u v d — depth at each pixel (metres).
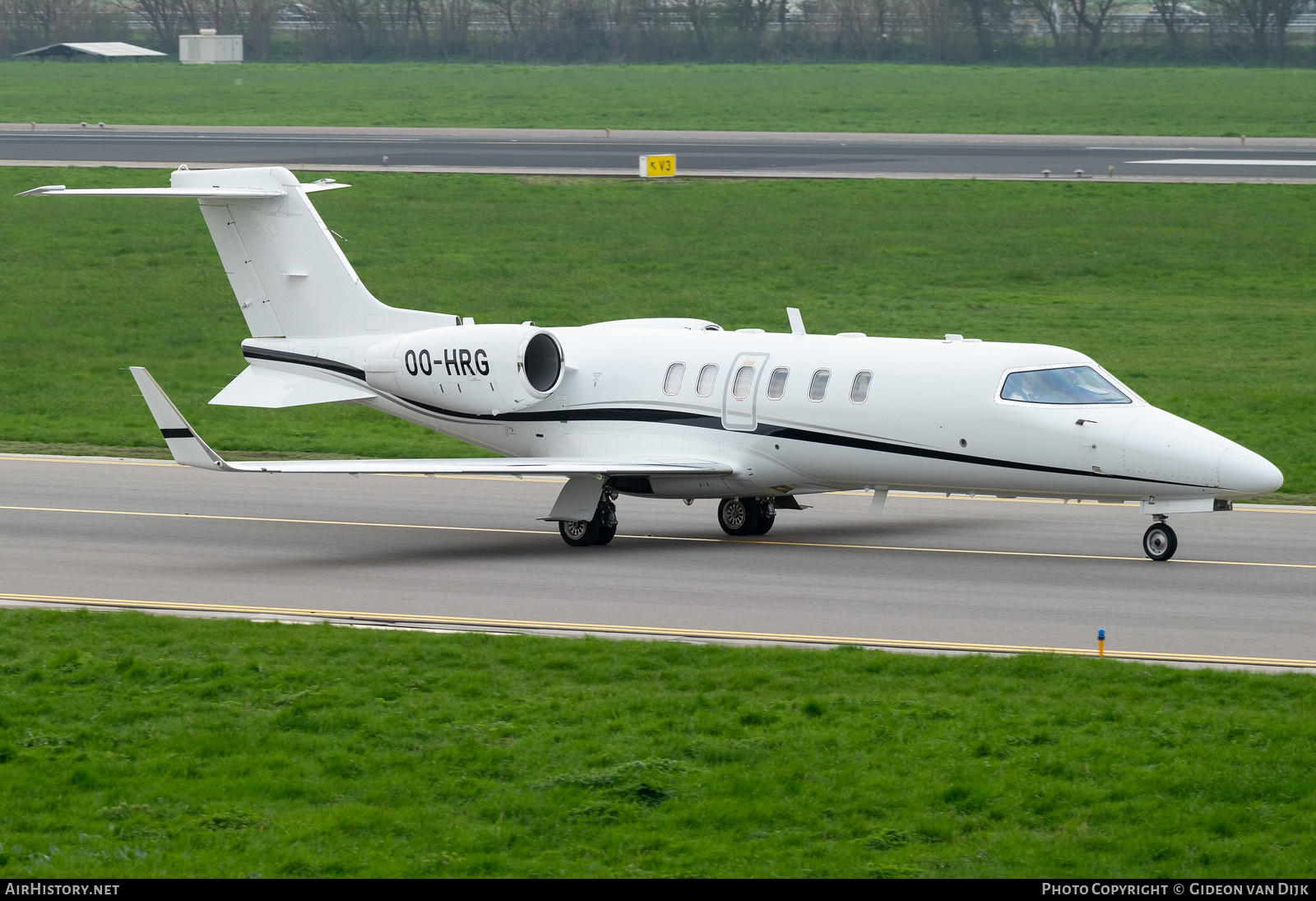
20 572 78.25
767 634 64.81
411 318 97.06
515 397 91.44
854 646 60.97
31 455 116.44
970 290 186.50
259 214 98.25
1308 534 87.75
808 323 170.75
